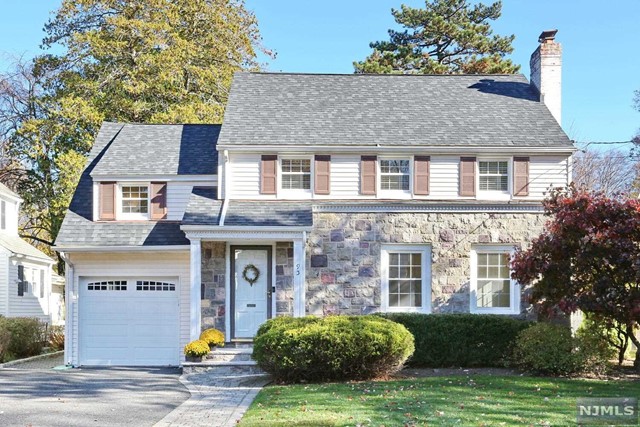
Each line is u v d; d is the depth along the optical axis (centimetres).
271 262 1948
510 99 2264
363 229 1931
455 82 2375
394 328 1517
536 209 1925
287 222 1845
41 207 3559
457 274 1922
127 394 1391
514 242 1922
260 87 2295
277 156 2017
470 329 1775
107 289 2020
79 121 3216
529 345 1588
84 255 2002
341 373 1496
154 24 3297
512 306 1919
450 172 2022
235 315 1934
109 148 2225
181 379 1642
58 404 1257
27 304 2959
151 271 2009
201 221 1834
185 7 3503
